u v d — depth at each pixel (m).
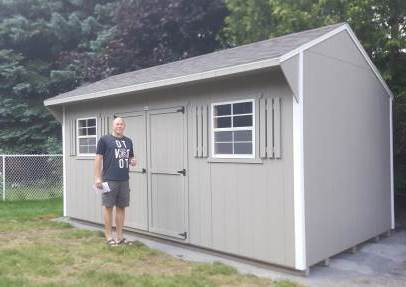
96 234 7.95
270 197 6.04
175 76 6.92
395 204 11.12
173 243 7.53
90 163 9.22
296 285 5.42
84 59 18.70
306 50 5.93
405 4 9.79
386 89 8.00
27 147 18.53
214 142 6.76
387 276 5.89
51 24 19.97
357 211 7.00
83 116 9.46
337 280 5.71
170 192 7.49
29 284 5.20
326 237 6.20
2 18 21.50
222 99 6.60
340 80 6.65
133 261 6.34
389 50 9.88
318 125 6.11
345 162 6.71
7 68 19.06
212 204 6.79
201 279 5.54
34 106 18.94
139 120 8.08
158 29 17.86
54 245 7.14
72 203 9.77
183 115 7.20
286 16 11.24
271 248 6.04
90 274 5.63
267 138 6.05
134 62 17.44
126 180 7.29
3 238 7.69
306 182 5.83
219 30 17.81
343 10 10.52
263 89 6.10
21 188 13.16
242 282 5.50
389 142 8.11
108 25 20.20
